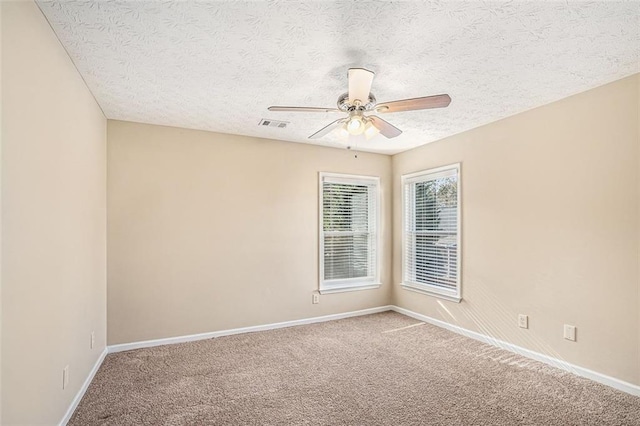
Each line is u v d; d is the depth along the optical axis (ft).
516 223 10.57
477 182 11.90
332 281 14.85
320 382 8.71
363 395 8.05
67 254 6.73
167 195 11.57
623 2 5.34
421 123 11.53
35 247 5.26
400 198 15.72
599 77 8.09
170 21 5.82
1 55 4.26
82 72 7.63
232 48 6.73
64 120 6.59
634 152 7.91
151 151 11.41
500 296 11.04
